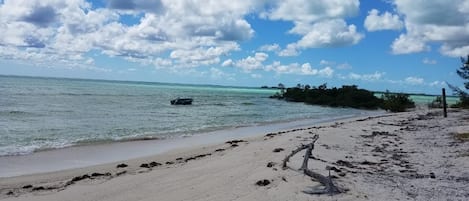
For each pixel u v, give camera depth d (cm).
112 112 4422
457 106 5175
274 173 1101
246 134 2756
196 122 3684
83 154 1816
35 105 4931
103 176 1242
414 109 6781
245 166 1239
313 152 1482
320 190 939
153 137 2484
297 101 9969
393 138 2098
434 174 1182
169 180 1118
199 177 1129
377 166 1298
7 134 2422
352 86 9069
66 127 2880
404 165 1325
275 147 1638
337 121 4128
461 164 1334
